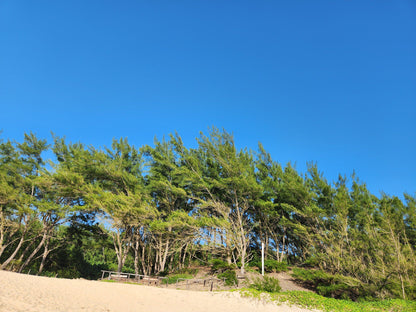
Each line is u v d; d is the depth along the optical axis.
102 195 25.92
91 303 11.95
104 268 39.44
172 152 32.25
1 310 8.25
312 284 23.20
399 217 18.61
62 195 27.14
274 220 30.28
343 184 26.81
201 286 22.08
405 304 14.72
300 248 30.64
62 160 31.28
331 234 22.86
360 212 23.81
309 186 27.89
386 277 17.69
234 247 27.22
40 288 13.23
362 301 17.78
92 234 33.09
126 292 15.77
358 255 20.84
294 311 14.22
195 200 32.28
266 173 31.09
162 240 31.58
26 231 27.45
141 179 32.22
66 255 36.28
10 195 24.95
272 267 26.59
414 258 17.39
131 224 27.03
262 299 15.61
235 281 21.45
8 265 26.73
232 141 28.48
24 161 29.89
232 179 26.73
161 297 15.59
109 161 30.34
